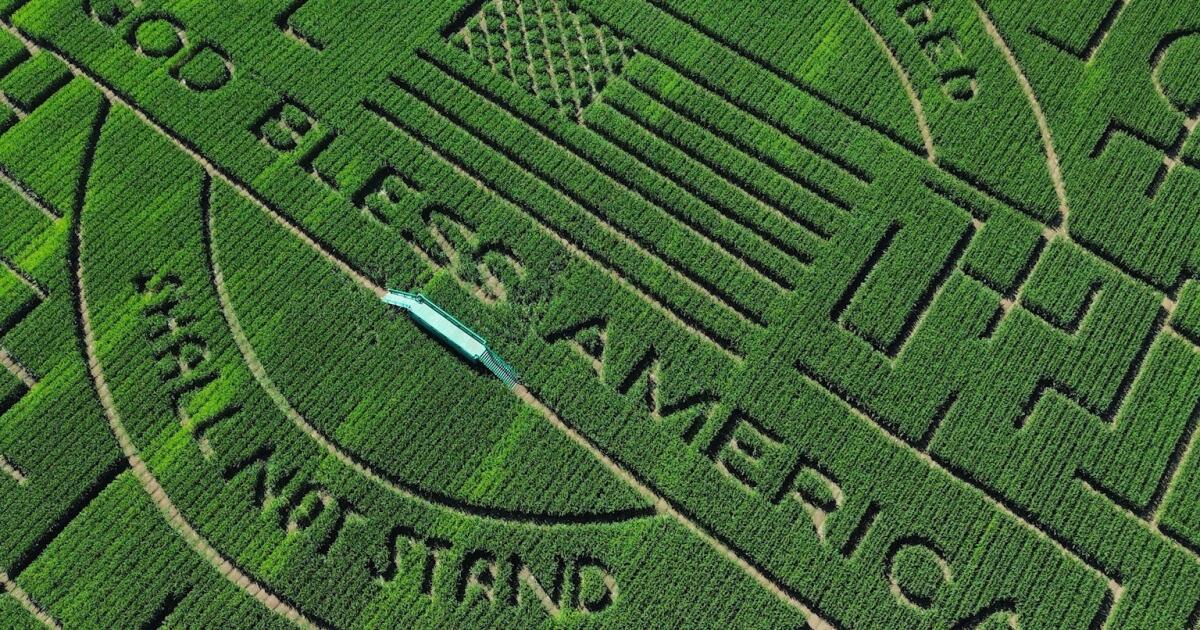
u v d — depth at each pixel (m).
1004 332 29.98
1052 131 32.44
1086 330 29.86
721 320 30.44
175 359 30.42
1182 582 27.38
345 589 28.05
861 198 31.73
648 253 31.70
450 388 29.89
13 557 28.31
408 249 31.62
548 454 29.22
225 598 28.06
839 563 27.95
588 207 32.19
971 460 28.77
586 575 28.19
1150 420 28.89
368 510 28.78
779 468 28.88
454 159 32.97
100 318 30.86
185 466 29.17
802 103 33.16
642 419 29.47
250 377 30.09
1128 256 30.70
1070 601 27.39
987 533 28.05
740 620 27.58
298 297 31.02
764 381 29.73
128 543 28.53
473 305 30.78
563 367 30.09
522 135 33.06
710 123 33.00
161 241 31.72
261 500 29.06
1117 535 27.89
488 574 28.30
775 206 31.95
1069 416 29.03
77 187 32.56
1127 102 32.59
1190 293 30.19
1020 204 31.48
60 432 29.50
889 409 29.33
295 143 33.41
